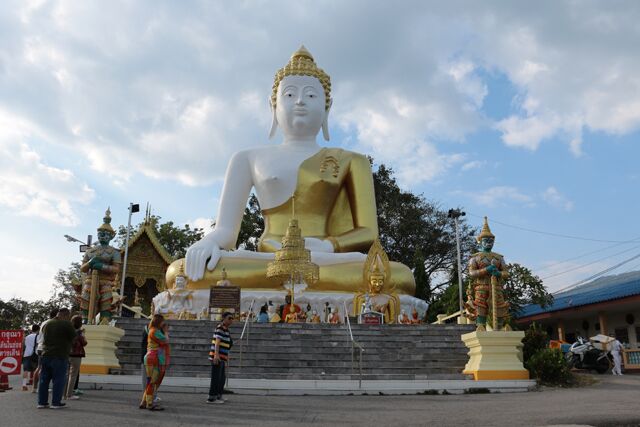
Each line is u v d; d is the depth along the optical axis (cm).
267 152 2498
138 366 1402
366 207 2420
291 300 2019
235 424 763
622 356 2395
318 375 1299
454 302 2881
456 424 740
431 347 1518
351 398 1112
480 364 1343
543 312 3089
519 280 2634
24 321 5156
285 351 1462
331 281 2139
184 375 1281
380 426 734
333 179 2430
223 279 2120
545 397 1102
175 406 943
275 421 789
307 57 2672
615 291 2688
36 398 1066
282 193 2409
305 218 2400
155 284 3894
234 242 2367
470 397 1133
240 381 1218
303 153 2486
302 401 1044
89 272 1429
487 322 1433
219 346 994
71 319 1053
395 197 4312
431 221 4366
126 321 1567
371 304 2061
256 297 2103
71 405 945
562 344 2280
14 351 1332
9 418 805
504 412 864
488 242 1458
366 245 2334
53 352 910
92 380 1224
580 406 921
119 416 827
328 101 2636
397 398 1116
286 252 2066
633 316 2709
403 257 4291
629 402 971
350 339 1527
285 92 2561
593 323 3058
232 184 2448
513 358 1362
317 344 1506
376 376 1298
